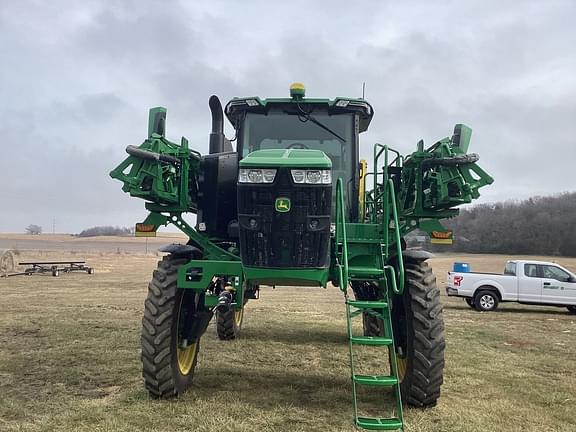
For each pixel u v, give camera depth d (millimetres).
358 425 4320
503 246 70188
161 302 5359
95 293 17875
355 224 5438
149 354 5293
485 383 6664
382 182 6117
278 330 10461
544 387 6551
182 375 5668
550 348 9523
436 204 5617
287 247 4938
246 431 4594
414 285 5316
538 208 72625
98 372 6547
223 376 6496
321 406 5363
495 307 17188
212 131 6367
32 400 5402
